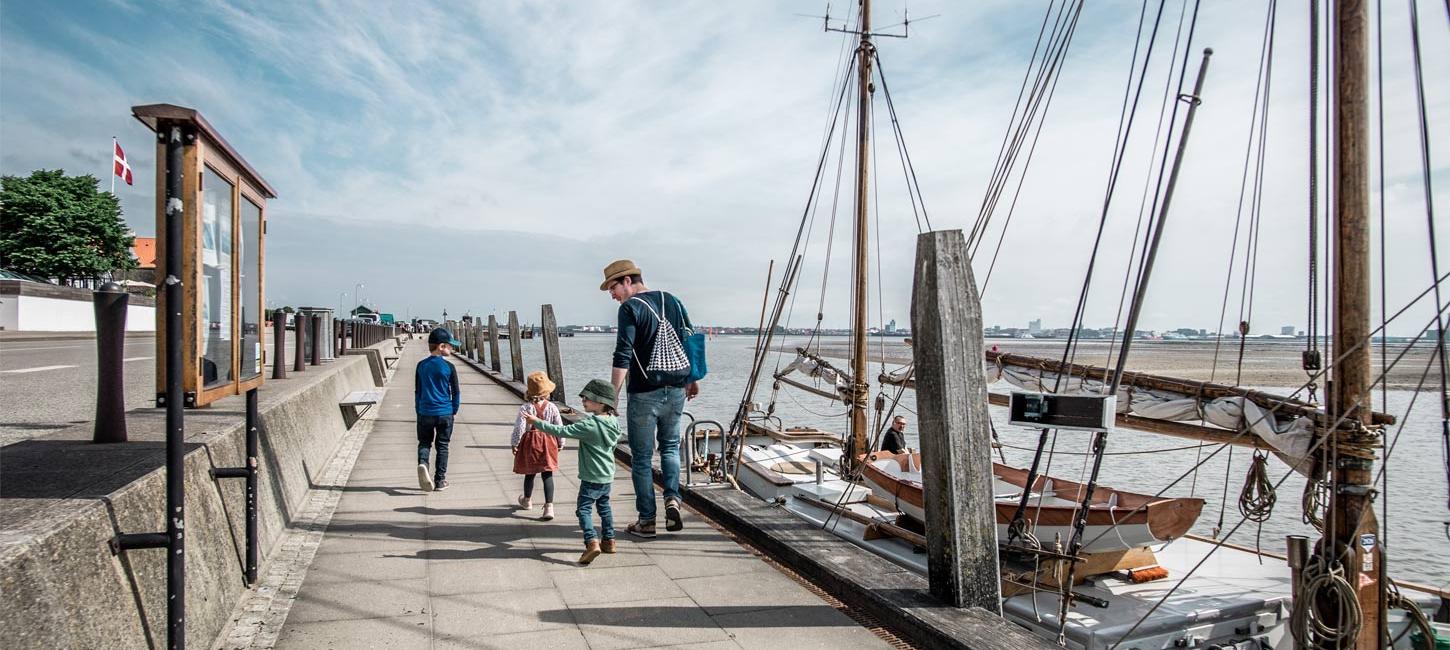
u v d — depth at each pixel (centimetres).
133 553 327
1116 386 679
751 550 618
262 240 575
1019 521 695
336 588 508
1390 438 2606
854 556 577
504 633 439
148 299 3903
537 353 9644
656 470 993
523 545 620
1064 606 657
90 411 812
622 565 573
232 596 445
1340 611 506
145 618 324
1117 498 812
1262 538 1342
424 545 614
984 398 475
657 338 652
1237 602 693
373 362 2348
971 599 468
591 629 448
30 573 249
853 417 1412
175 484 319
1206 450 2372
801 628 457
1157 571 753
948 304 466
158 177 358
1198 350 9656
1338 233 524
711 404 3419
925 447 484
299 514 699
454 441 1225
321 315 1673
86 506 301
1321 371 617
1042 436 687
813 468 1274
